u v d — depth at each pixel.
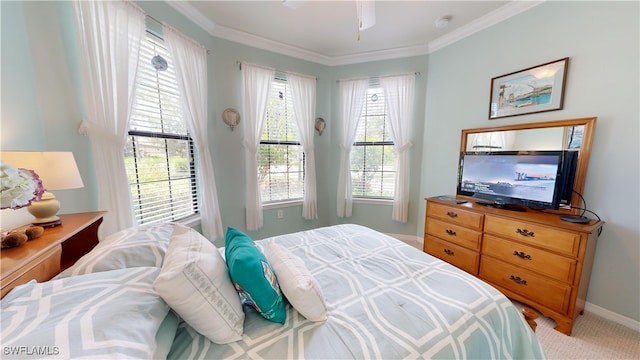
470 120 2.48
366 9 1.58
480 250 2.00
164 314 0.70
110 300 0.64
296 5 1.88
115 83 1.54
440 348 0.77
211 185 2.34
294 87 2.95
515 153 1.91
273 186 3.07
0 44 1.12
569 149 1.76
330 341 0.79
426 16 2.24
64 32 1.36
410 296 1.02
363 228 1.95
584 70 1.69
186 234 1.03
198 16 2.20
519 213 1.80
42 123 1.29
